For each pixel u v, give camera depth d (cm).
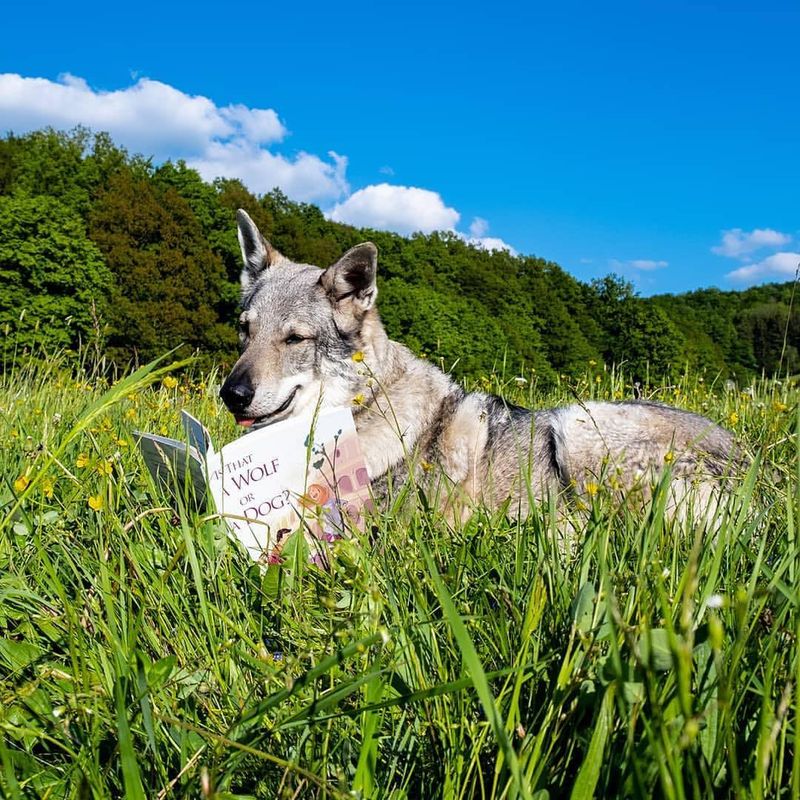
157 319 4206
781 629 164
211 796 117
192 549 205
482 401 455
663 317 6238
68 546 259
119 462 306
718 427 444
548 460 429
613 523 251
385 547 249
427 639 187
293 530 291
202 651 200
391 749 163
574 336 6700
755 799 114
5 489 302
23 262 3612
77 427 202
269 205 6638
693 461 404
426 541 267
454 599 216
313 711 142
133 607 227
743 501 217
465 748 158
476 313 6144
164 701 177
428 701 166
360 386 444
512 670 149
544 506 275
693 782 116
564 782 149
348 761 165
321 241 6334
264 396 430
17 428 421
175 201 4703
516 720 151
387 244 7269
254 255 519
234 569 254
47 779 162
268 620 226
